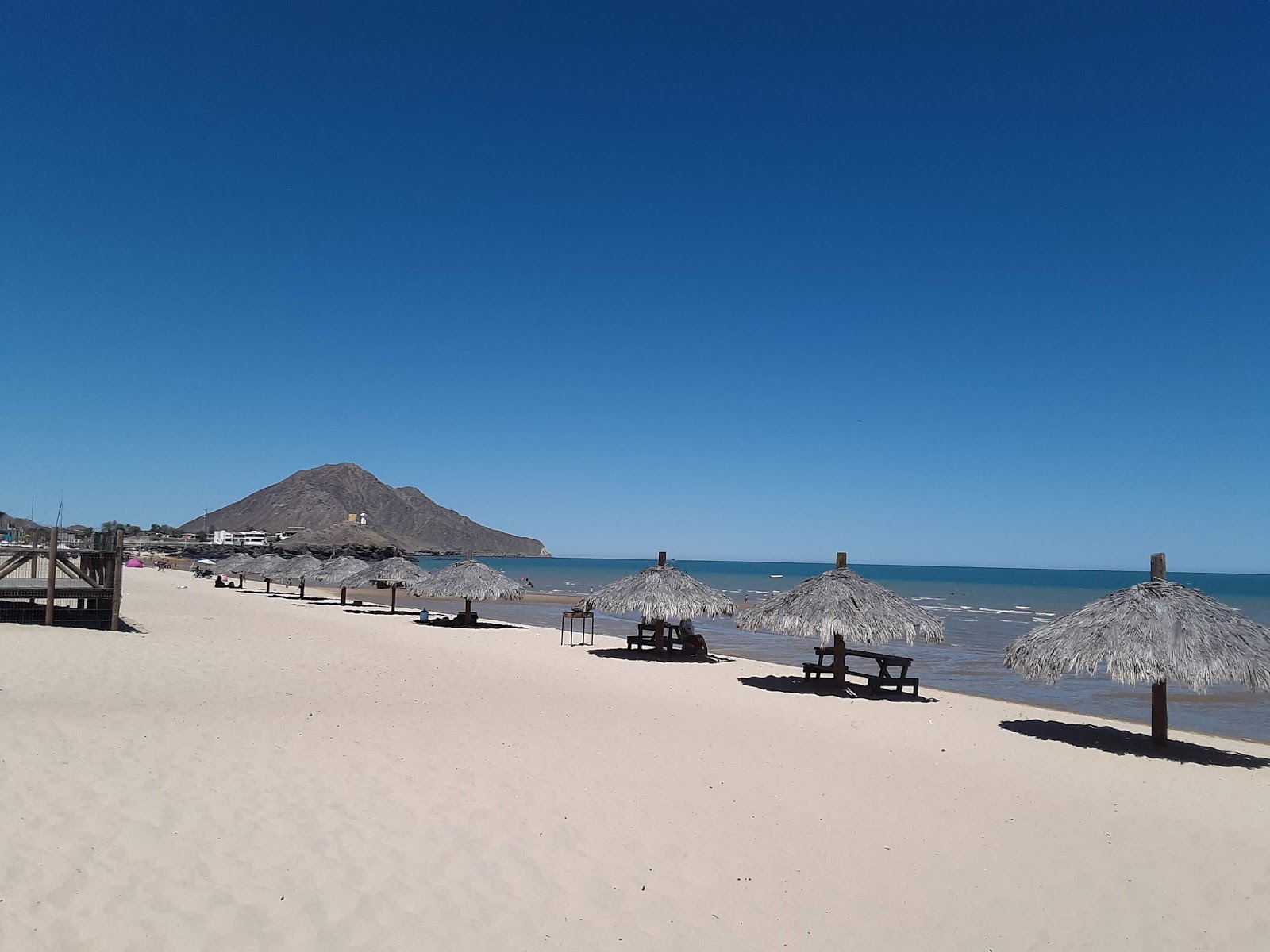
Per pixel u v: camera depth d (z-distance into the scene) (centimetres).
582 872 602
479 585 2841
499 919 518
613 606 2098
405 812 681
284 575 4047
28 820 577
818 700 1497
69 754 746
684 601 2030
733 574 16825
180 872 525
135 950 431
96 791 652
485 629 2769
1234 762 1136
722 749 1020
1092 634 1169
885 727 1255
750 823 748
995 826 793
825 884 632
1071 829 797
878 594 1617
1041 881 670
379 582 3391
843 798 848
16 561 1781
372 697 1203
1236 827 827
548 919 525
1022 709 1532
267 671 1370
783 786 873
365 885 540
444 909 521
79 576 1814
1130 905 634
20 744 761
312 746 865
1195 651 1087
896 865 682
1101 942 575
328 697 1166
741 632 3403
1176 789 966
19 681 1084
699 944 519
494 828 666
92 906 470
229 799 668
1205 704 1802
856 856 693
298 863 559
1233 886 678
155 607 2675
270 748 839
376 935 478
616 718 1174
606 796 783
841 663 1670
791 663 2358
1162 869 707
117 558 1816
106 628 1870
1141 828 809
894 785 910
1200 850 755
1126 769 1059
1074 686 2020
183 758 770
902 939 558
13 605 1962
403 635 2333
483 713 1134
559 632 2853
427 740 938
